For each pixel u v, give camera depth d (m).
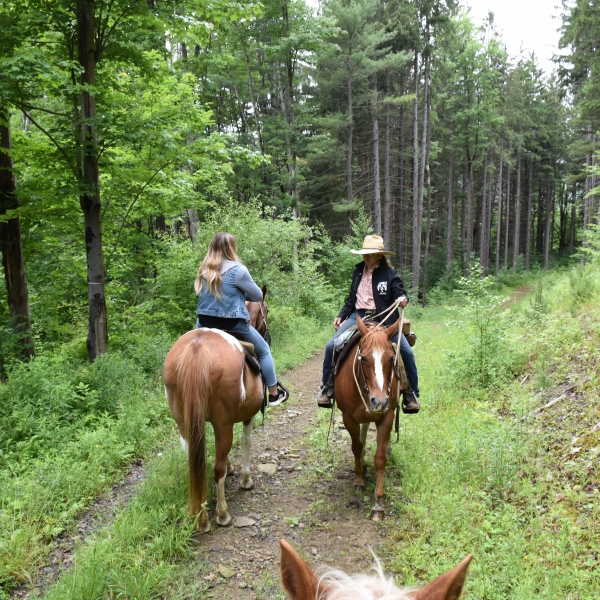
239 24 20.44
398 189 36.38
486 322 7.76
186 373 3.77
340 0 24.44
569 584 3.19
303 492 4.90
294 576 1.17
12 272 8.75
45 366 6.89
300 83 28.45
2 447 5.30
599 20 18.91
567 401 5.59
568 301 9.91
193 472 3.86
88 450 5.30
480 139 35.00
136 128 7.56
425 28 26.84
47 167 8.23
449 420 6.20
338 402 4.82
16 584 3.47
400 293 4.92
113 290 10.67
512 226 56.47
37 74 6.55
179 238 14.16
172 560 3.72
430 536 3.97
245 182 23.72
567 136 47.62
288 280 16.25
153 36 7.85
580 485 4.16
